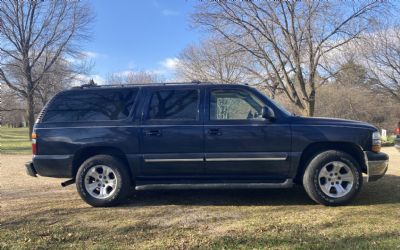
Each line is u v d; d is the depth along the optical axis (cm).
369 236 459
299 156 613
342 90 3466
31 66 3155
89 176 636
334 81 2550
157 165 630
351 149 635
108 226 523
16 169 1193
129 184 642
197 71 3509
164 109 643
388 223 507
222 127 622
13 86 3178
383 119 3759
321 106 3488
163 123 633
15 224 536
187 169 629
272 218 542
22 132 6125
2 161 1509
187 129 626
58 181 913
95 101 661
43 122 654
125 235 486
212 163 623
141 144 632
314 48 2191
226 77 3031
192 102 643
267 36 2200
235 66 2470
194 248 437
